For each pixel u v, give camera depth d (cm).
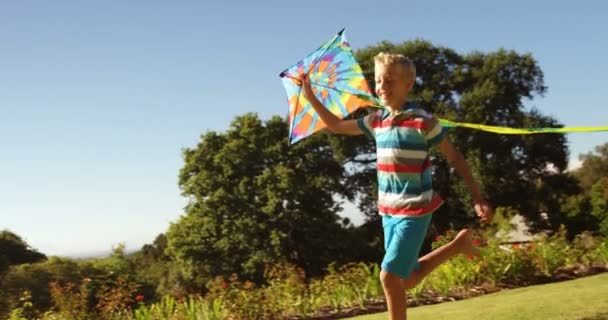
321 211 3186
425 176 309
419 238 304
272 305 791
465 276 827
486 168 3102
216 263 3102
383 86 319
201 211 3166
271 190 3072
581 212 3075
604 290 584
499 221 1002
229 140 3288
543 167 3422
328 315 760
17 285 1667
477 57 3403
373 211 3503
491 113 3155
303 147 3281
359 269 862
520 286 818
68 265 1866
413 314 582
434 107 3278
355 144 3303
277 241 2936
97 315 841
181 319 785
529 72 3306
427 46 3372
